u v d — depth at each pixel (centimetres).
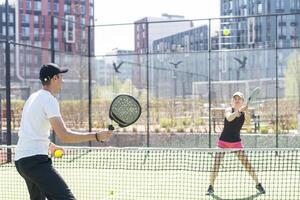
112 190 793
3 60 1205
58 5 3095
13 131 1210
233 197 737
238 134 768
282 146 1373
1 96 1205
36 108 422
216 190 786
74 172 960
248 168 766
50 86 437
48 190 418
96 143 1434
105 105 1648
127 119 417
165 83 1848
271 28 1808
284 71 1717
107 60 1752
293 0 3672
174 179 879
